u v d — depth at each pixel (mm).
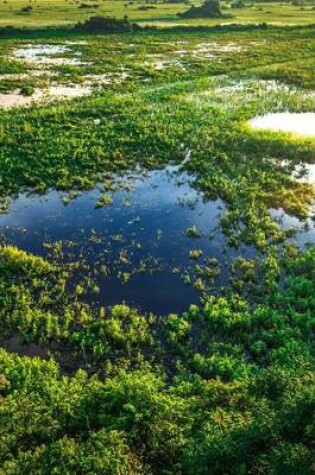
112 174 30641
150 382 15867
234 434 12656
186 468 12852
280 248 23422
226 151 32625
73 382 16125
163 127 35938
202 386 15820
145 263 22656
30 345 18141
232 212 26094
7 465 13289
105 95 43125
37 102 41469
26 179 29422
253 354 17547
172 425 14062
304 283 20297
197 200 27875
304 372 14492
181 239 24406
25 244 24219
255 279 21234
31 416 14758
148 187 29344
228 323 18438
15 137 33906
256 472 12320
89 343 17906
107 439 13586
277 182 28781
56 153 31984
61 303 20094
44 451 13602
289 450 11570
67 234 25062
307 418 12141
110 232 25172
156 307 20047
